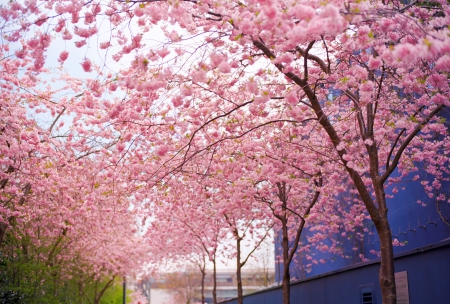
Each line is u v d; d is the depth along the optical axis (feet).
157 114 34.35
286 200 45.16
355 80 25.43
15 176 45.24
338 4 20.25
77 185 46.80
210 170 37.37
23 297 52.65
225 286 257.34
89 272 82.48
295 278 78.02
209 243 63.21
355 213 46.83
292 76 23.57
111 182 43.60
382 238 23.80
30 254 56.08
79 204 48.88
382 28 19.33
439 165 37.50
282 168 37.32
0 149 39.73
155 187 42.98
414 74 25.05
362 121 26.53
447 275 26.40
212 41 23.97
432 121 33.83
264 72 26.53
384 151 35.58
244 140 35.76
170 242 78.59
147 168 39.73
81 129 43.93
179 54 23.16
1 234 46.37
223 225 54.75
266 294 67.41
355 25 21.24
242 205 40.52
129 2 22.25
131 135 35.47
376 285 34.58
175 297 186.39
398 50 15.29
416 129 24.12
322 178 40.75
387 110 31.63
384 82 32.30
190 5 26.66
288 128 35.60
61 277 68.85
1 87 38.65
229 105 35.37
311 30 16.38
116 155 40.86
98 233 65.77
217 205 41.32
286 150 36.73
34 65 24.56
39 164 43.24
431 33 17.40
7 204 47.50
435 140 35.60
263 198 41.75
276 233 65.21
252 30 19.54
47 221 53.93
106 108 39.65
